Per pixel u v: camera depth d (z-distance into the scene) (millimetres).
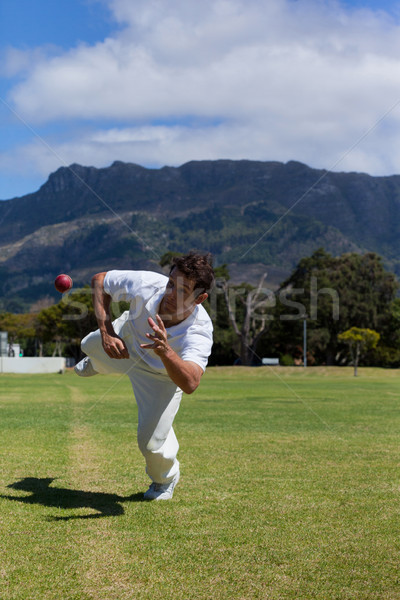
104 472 5445
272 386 24484
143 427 4348
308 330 59469
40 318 68062
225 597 2756
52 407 12383
